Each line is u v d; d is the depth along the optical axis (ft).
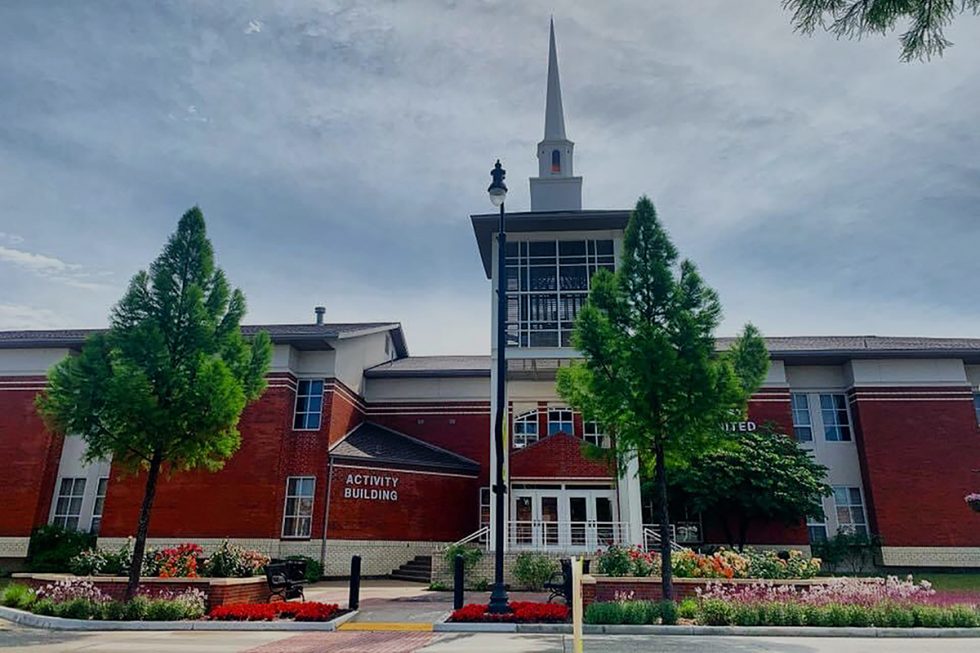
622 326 44.78
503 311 46.52
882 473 78.54
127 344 42.68
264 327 86.84
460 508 82.12
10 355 80.69
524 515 71.77
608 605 38.93
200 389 42.39
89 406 41.81
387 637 34.55
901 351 81.41
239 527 71.46
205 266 47.39
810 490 68.64
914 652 30.04
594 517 71.41
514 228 74.18
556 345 70.33
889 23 17.67
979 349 79.87
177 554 47.55
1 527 74.13
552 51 90.94
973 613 37.76
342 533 73.15
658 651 29.71
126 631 37.04
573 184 81.20
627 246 46.34
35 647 30.76
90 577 44.21
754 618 37.73
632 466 65.05
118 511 73.31
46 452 77.15
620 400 42.29
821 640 34.24
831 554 75.36
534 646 31.27
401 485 78.23
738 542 76.84
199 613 39.99
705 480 67.26
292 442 76.23
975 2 16.93
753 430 79.87
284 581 47.44
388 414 92.22
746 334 52.65
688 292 44.60
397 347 107.04
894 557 75.36
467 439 90.17
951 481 77.25
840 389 85.10
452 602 51.08
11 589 45.01
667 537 42.04
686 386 41.47
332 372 79.77
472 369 92.12
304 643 32.32
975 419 79.10
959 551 74.95
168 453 44.06
